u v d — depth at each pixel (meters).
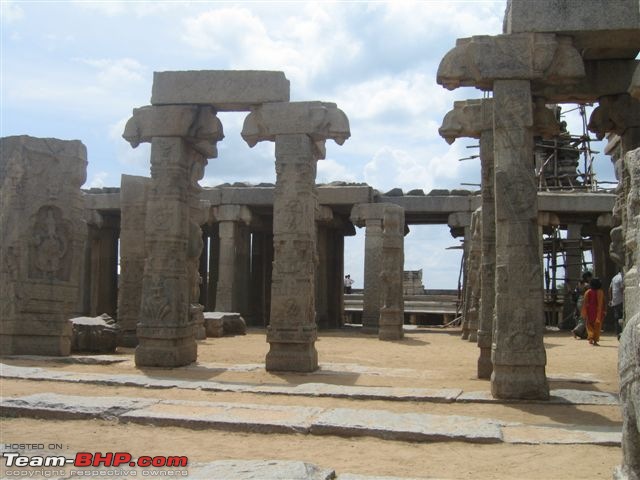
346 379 11.04
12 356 13.02
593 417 8.06
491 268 11.48
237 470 5.17
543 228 26.78
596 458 6.20
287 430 7.14
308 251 12.39
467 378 11.23
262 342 18.72
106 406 7.95
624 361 4.30
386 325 20.86
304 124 12.50
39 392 9.33
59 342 13.69
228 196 25.70
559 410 8.48
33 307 13.52
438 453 6.39
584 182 28.48
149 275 12.71
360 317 35.84
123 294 17.42
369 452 6.42
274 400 9.04
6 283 13.41
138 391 9.63
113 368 12.15
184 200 13.19
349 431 7.04
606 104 11.05
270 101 12.70
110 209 26.28
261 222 28.23
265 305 30.08
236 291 26.55
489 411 8.43
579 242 27.09
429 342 19.92
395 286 21.17
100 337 15.22
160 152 12.98
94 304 27.33
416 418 7.53
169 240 12.78
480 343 11.32
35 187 13.80
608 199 23.31
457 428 7.08
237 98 12.77
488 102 11.78
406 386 10.30
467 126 11.93
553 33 9.32
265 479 4.91
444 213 26.14
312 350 12.18
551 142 28.91
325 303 27.03
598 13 9.21
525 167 9.28
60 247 14.05
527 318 9.10
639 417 4.05
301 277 12.28
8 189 13.60
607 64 10.84
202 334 19.33
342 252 30.12
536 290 9.14
